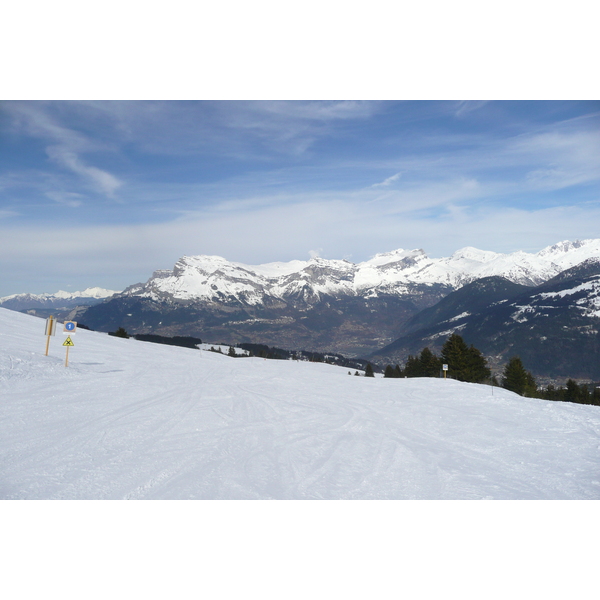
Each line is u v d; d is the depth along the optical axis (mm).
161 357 41031
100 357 34188
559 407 18531
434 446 13352
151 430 14227
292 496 9516
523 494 9789
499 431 15000
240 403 20031
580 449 12750
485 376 71562
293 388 26234
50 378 22188
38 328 44125
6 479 9859
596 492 9859
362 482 10391
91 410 16562
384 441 13891
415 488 10094
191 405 18766
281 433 14672
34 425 14109
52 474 10203
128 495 9258
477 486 10227
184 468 10859
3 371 21203
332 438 14188
